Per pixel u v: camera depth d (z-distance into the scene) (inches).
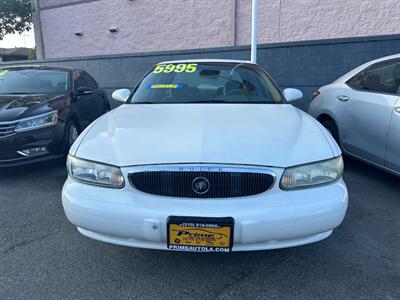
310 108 186.4
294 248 93.2
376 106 133.6
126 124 92.5
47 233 102.0
